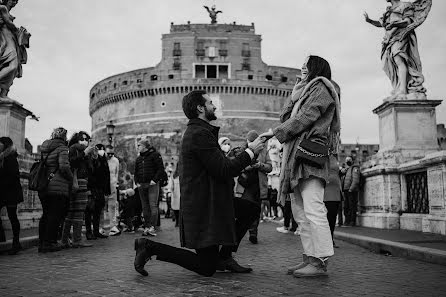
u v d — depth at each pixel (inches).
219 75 3208.7
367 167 419.2
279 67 3240.7
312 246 167.9
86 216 352.5
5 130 394.6
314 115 160.7
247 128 3019.2
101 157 359.9
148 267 188.7
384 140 417.4
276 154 680.4
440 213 304.7
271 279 159.3
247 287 144.3
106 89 3410.4
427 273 169.8
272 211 788.6
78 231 287.9
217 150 152.3
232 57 3184.1
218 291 138.1
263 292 136.4
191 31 3179.1
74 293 136.3
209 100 164.1
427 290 139.1
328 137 169.9
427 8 402.0
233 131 3002.0
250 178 304.8
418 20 400.8
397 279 157.9
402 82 401.7
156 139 2997.0
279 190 173.3
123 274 171.2
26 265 199.6
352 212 420.8
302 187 165.2
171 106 3036.4
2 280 160.1
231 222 152.5
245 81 3036.4
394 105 394.3
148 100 3110.2
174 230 468.8
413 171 351.6
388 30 415.5
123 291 138.7
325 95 164.6
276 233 404.5
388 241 245.0
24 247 274.2
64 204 260.8
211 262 154.4
